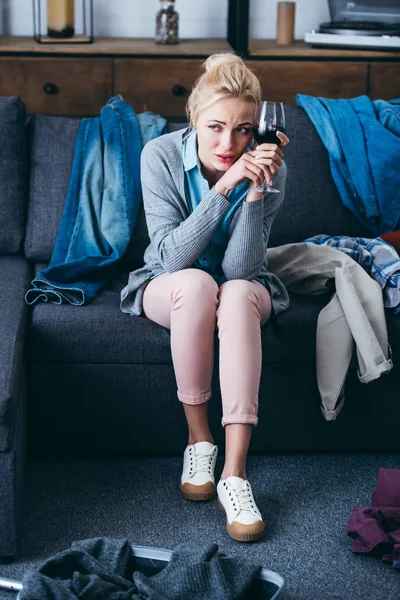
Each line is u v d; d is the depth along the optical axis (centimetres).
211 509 203
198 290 200
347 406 225
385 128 267
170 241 205
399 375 224
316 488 213
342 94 365
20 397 197
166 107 359
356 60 364
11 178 254
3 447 174
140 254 254
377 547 186
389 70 364
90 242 244
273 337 217
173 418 222
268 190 200
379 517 192
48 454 225
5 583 167
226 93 194
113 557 165
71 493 209
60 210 254
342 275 219
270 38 405
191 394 205
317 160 263
